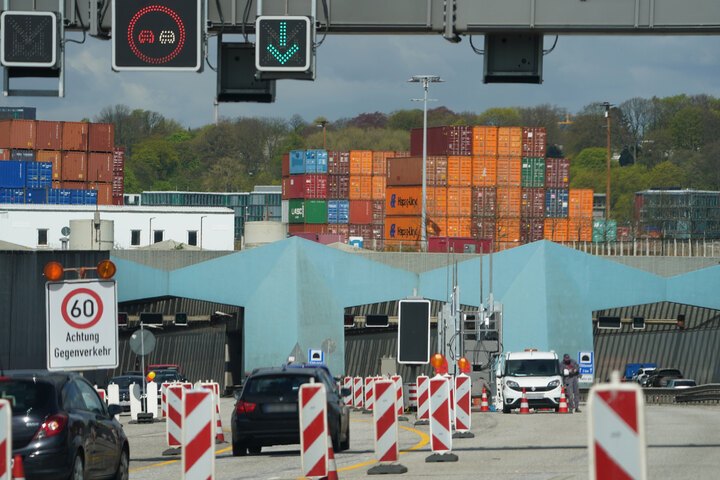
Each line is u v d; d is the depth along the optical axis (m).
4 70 61.03
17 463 34.94
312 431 45.69
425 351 115.25
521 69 61.16
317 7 60.88
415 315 115.50
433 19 60.81
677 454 58.88
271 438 65.62
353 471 54.66
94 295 58.38
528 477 48.09
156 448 79.06
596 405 26.59
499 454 61.44
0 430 31.88
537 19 60.25
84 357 58.16
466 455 61.44
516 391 122.38
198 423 38.84
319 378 67.94
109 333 58.38
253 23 60.53
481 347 137.75
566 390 125.69
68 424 42.94
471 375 136.50
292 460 63.06
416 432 88.44
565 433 79.62
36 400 43.03
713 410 122.50
